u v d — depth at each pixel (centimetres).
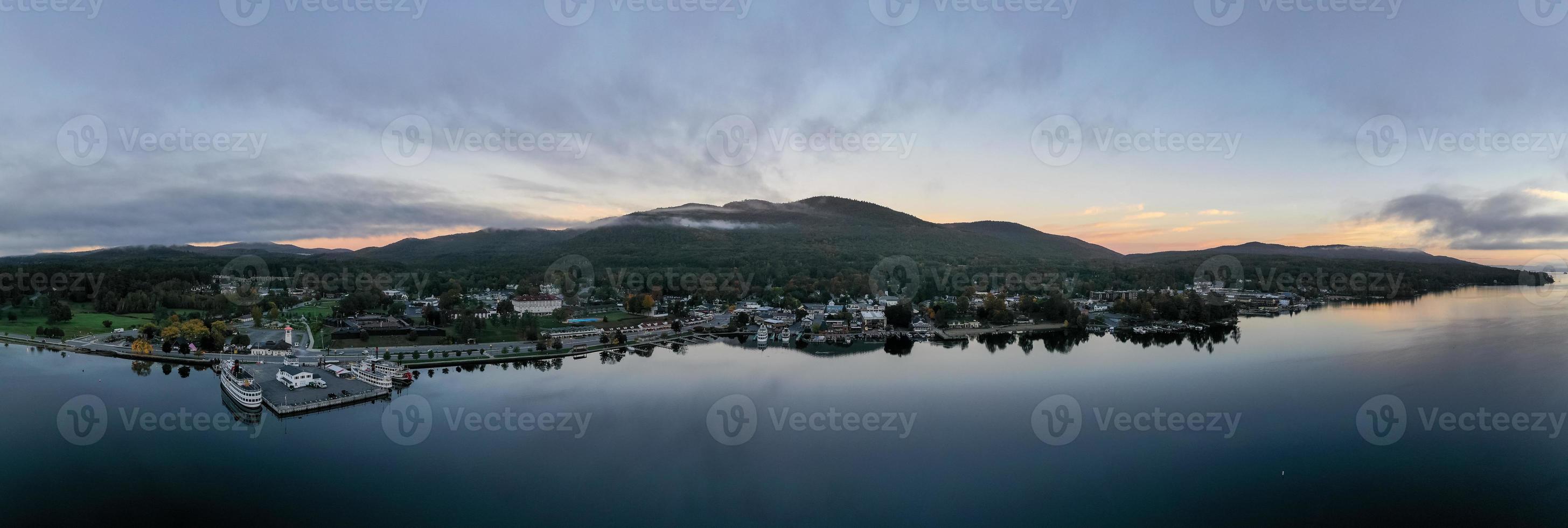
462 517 12825
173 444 16350
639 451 16112
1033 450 16212
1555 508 13175
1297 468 15088
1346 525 12569
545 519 12712
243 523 12556
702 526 12519
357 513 12925
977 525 12600
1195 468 15188
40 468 14850
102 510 13000
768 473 14838
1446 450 16075
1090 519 12850
